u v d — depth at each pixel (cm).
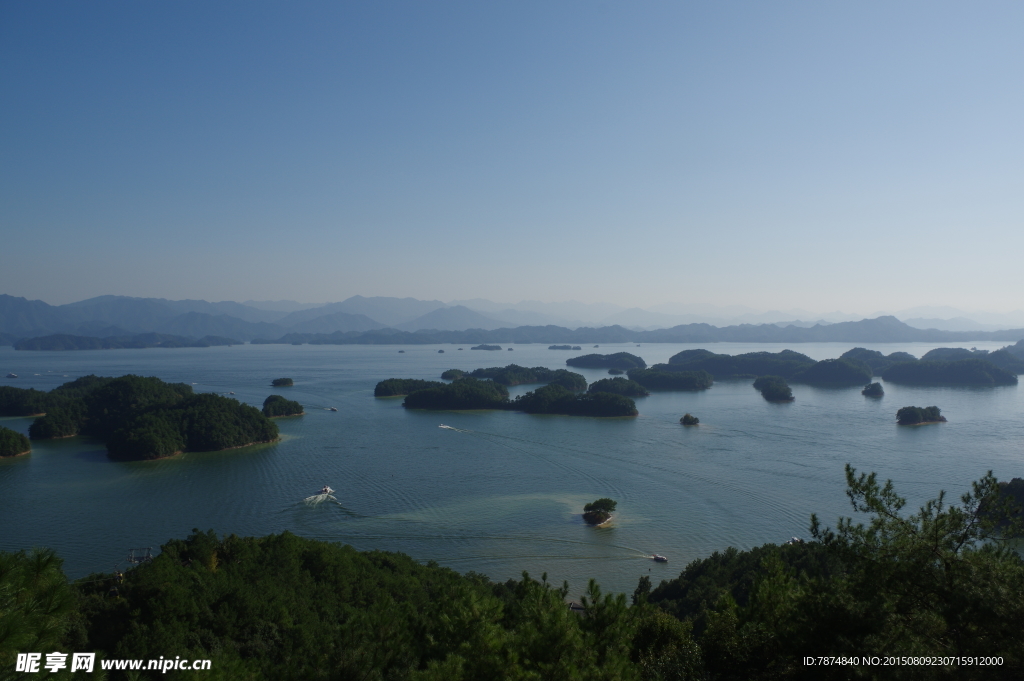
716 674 2084
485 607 2019
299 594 4653
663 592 5959
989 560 1791
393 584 5238
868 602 1805
